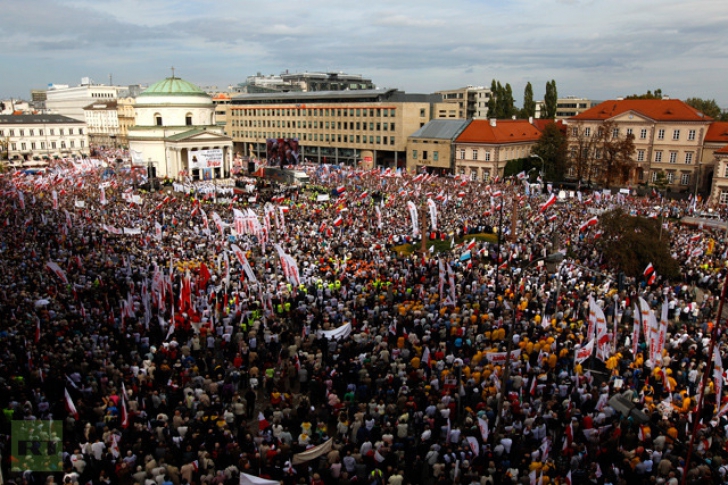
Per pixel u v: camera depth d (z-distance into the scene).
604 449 19.27
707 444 18.75
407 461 19.39
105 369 23.28
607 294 34.00
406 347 27.66
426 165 118.38
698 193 93.06
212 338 27.12
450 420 21.69
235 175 119.44
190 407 21.42
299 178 98.94
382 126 127.62
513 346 26.69
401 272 37.81
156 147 117.88
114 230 47.78
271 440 19.61
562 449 19.98
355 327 29.36
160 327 29.34
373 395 23.52
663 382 23.09
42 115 171.62
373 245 46.03
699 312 33.25
